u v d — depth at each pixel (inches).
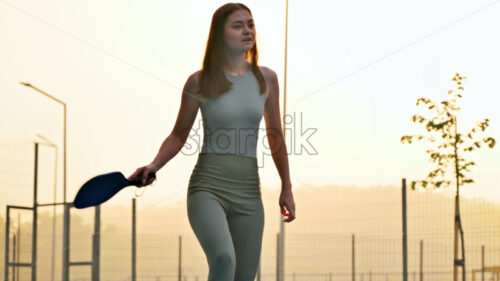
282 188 145.7
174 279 513.3
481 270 412.8
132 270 433.1
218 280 121.5
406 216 413.4
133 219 434.9
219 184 128.0
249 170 131.0
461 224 425.1
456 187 428.1
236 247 132.0
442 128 439.2
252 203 131.4
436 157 439.8
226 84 129.2
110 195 117.2
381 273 442.6
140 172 123.3
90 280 410.0
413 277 435.8
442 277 426.9
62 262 393.1
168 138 134.9
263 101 135.2
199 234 124.6
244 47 130.6
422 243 435.8
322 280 472.7
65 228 393.7
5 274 406.3
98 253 393.1
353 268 457.4
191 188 128.9
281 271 462.6
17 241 418.3
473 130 438.6
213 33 130.9
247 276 133.5
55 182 523.8
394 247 442.6
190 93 132.0
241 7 132.8
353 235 464.1
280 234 465.7
